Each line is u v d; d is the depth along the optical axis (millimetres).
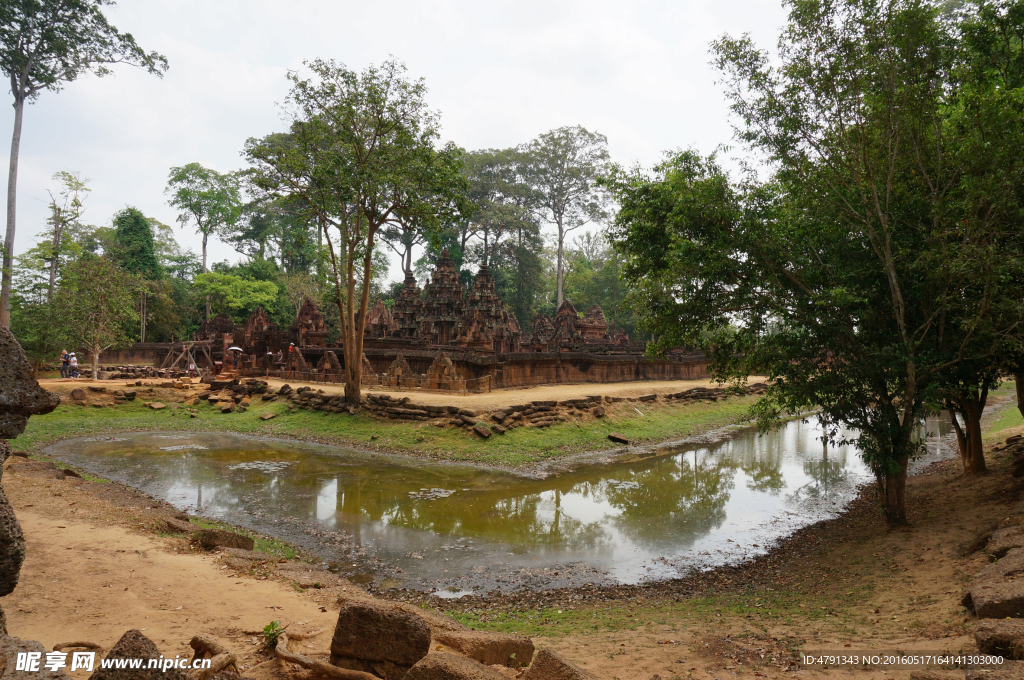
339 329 61875
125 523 11781
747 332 14430
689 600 10352
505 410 25422
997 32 13445
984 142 10875
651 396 33562
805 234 13688
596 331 55938
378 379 30922
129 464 20859
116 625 6812
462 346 34594
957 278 11602
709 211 13648
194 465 20953
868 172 12836
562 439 25359
